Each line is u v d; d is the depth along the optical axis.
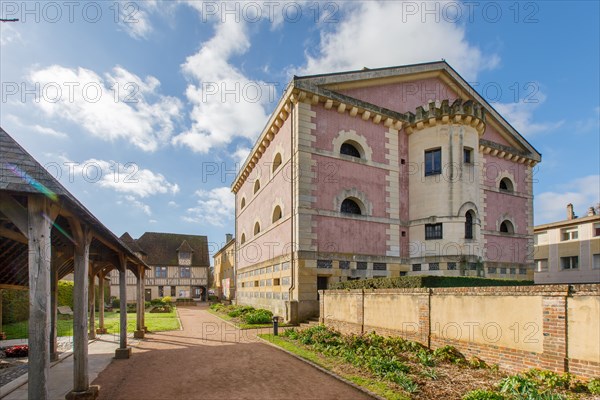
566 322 6.60
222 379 7.84
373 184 18.84
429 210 18.88
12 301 18.62
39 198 4.92
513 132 24.84
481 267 18.31
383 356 8.95
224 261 45.81
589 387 5.98
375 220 18.52
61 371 8.72
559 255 30.45
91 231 6.82
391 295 11.02
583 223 29.03
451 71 22.41
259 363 9.16
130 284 41.34
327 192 17.34
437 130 19.20
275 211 20.23
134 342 12.70
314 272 16.38
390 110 19.88
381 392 6.63
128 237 38.75
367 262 17.83
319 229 16.83
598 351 6.09
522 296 7.39
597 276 27.70
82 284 6.48
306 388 7.08
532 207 25.19
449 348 8.77
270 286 19.81
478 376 7.39
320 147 17.48
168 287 42.88
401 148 20.31
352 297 12.94
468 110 18.98
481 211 22.30
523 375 6.94
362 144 18.84
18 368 9.23
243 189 29.75
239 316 19.89
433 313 9.50
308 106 17.45
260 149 23.36
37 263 4.84
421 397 6.30
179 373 8.41
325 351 10.09
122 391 7.14
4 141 4.93
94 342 12.73
